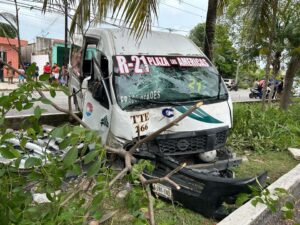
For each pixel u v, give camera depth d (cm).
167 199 387
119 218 345
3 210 190
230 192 358
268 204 338
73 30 372
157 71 475
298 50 993
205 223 362
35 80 220
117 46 484
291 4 989
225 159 464
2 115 216
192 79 488
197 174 373
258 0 782
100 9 366
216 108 462
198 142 434
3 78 1992
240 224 319
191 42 570
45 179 213
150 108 424
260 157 642
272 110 920
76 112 647
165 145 415
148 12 363
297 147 720
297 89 1934
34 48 2634
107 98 439
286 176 452
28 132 229
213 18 767
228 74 3419
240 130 721
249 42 925
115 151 235
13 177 214
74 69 635
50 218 191
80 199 217
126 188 294
